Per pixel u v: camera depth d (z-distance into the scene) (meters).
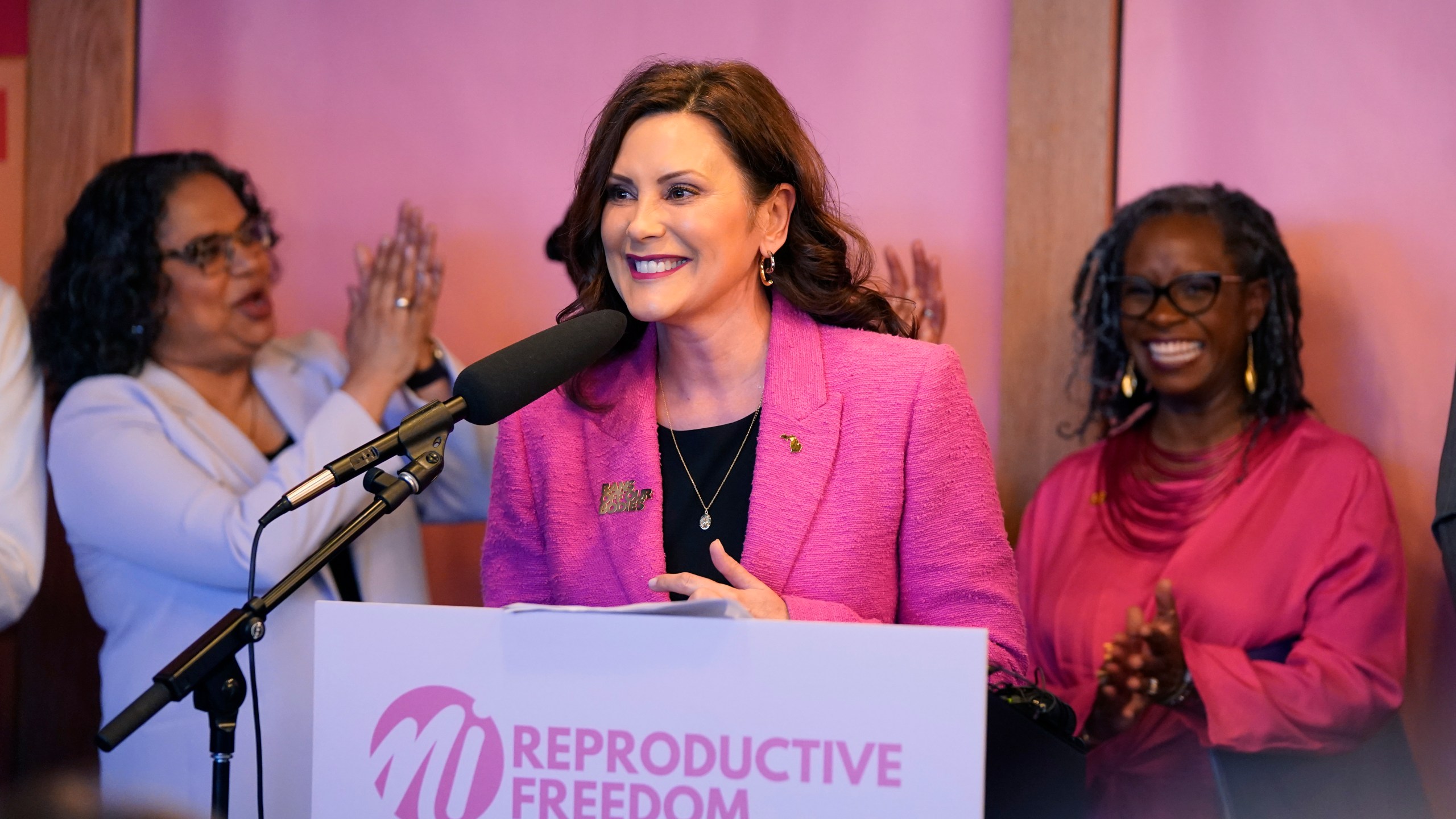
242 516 4.20
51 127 5.59
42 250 5.57
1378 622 4.18
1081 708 4.38
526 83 5.84
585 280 3.25
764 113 3.05
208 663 2.33
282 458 4.36
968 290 5.40
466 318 5.88
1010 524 5.14
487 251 5.86
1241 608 4.27
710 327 3.10
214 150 5.95
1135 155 5.14
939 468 2.99
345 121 5.92
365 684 2.18
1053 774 2.62
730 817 2.05
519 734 2.12
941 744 2.01
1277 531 4.34
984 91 5.41
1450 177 4.72
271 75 5.94
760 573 2.93
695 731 2.07
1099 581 4.55
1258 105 4.98
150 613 4.36
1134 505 4.60
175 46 5.94
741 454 3.10
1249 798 4.14
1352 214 4.85
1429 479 4.71
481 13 5.87
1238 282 4.49
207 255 4.57
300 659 4.26
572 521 3.16
